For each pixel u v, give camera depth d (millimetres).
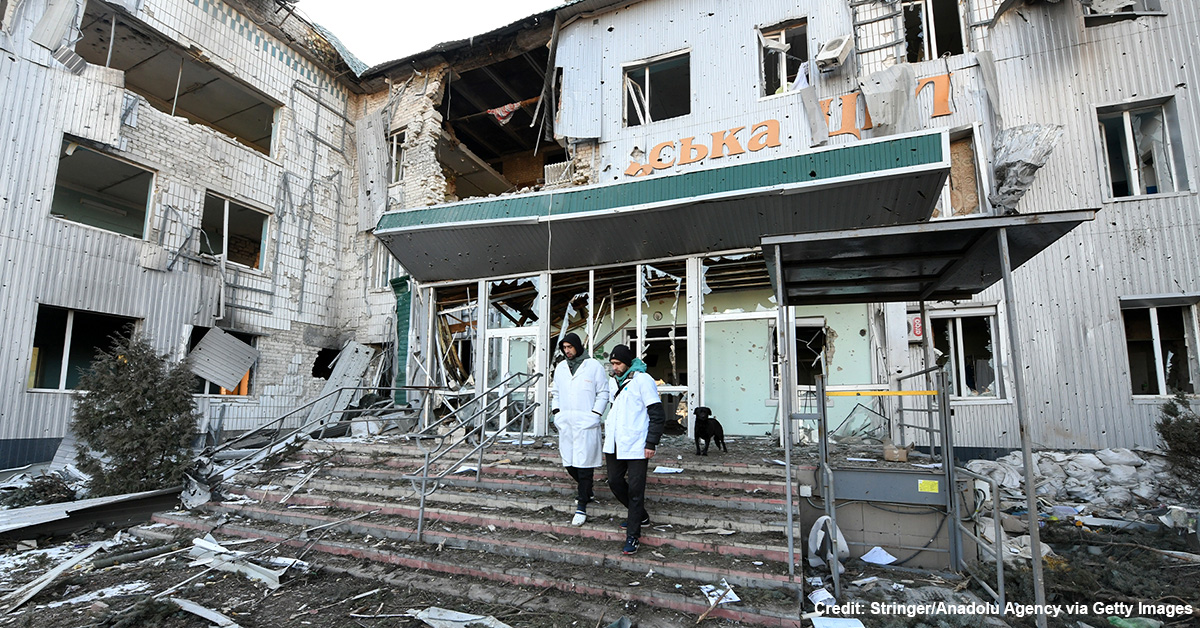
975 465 8188
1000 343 9195
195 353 11781
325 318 15430
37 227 9844
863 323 9969
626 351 5238
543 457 6879
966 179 9539
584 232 9172
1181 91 8766
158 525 6242
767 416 10516
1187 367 8688
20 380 9445
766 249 4742
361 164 16172
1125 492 7172
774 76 12430
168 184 11969
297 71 15242
